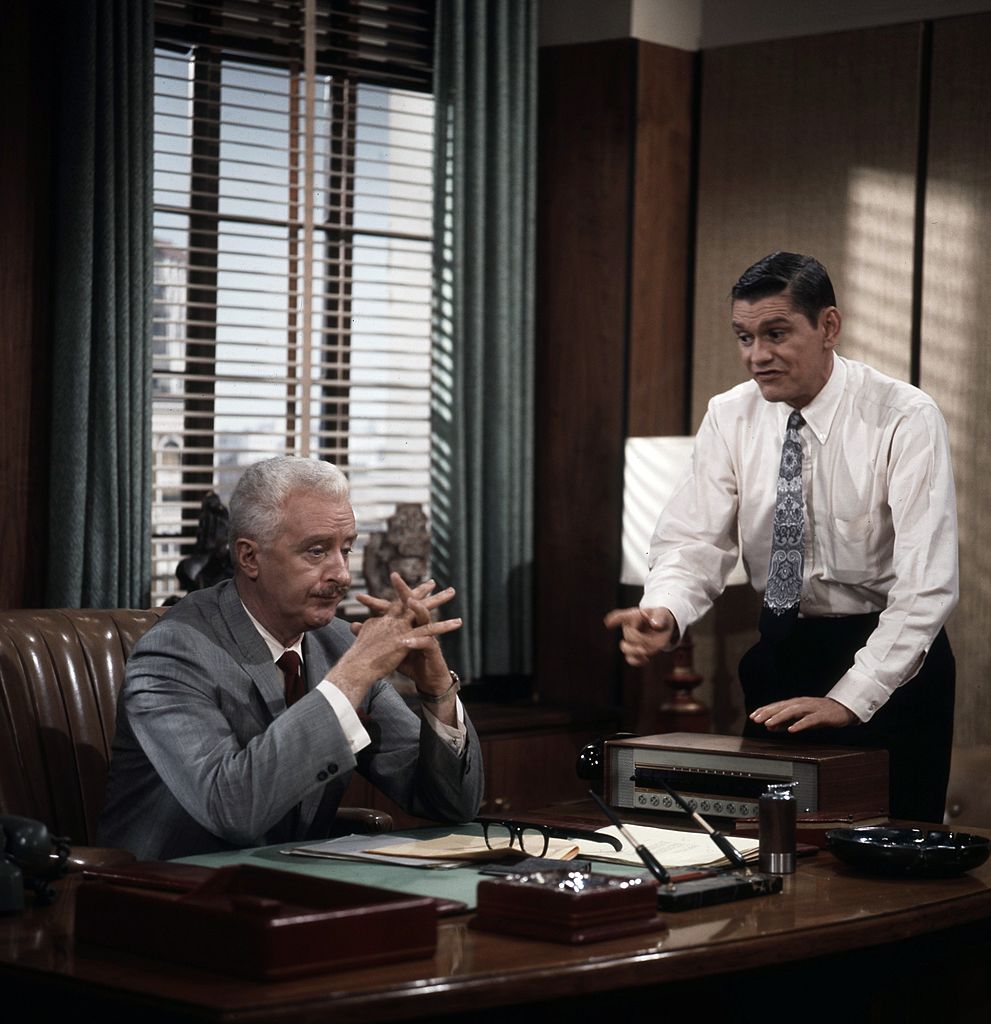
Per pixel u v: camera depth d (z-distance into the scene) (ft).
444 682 8.05
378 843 7.27
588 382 15.39
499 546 15.14
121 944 5.35
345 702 7.24
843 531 9.80
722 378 15.48
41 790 9.05
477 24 14.76
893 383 9.74
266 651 8.04
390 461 15.42
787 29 15.05
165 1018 4.79
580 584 15.44
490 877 6.44
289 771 7.11
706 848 6.97
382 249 15.21
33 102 12.46
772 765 7.74
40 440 12.64
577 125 15.38
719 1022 6.71
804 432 9.87
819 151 14.89
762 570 10.40
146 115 12.70
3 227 12.35
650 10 15.23
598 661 15.34
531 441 15.38
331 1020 4.69
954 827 7.85
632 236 15.20
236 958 4.96
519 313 15.20
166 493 13.93
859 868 6.75
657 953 5.28
